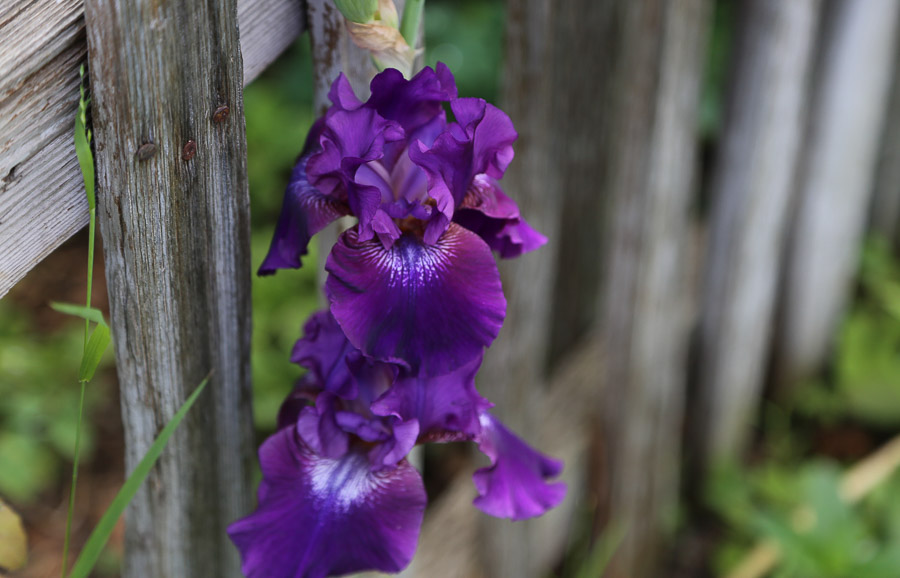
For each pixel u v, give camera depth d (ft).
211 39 2.83
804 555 4.23
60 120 2.77
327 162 2.85
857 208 5.50
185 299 2.98
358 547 2.88
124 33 2.75
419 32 3.06
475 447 4.03
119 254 2.89
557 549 4.91
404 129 2.88
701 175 6.01
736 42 4.54
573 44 3.79
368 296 2.80
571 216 4.66
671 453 5.05
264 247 5.60
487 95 6.03
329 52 3.07
